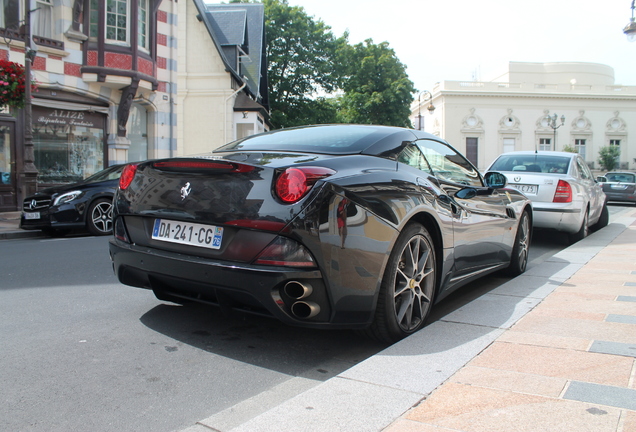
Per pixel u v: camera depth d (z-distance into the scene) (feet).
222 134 76.18
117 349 10.51
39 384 8.79
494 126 183.52
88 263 20.45
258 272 8.89
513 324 10.91
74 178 48.91
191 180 10.07
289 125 113.50
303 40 113.09
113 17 49.14
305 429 6.59
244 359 10.12
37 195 30.22
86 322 12.28
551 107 184.75
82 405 8.04
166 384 8.88
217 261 9.39
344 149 11.02
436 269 11.91
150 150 57.11
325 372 9.57
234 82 78.69
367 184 9.78
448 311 13.79
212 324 12.23
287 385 8.93
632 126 186.29
